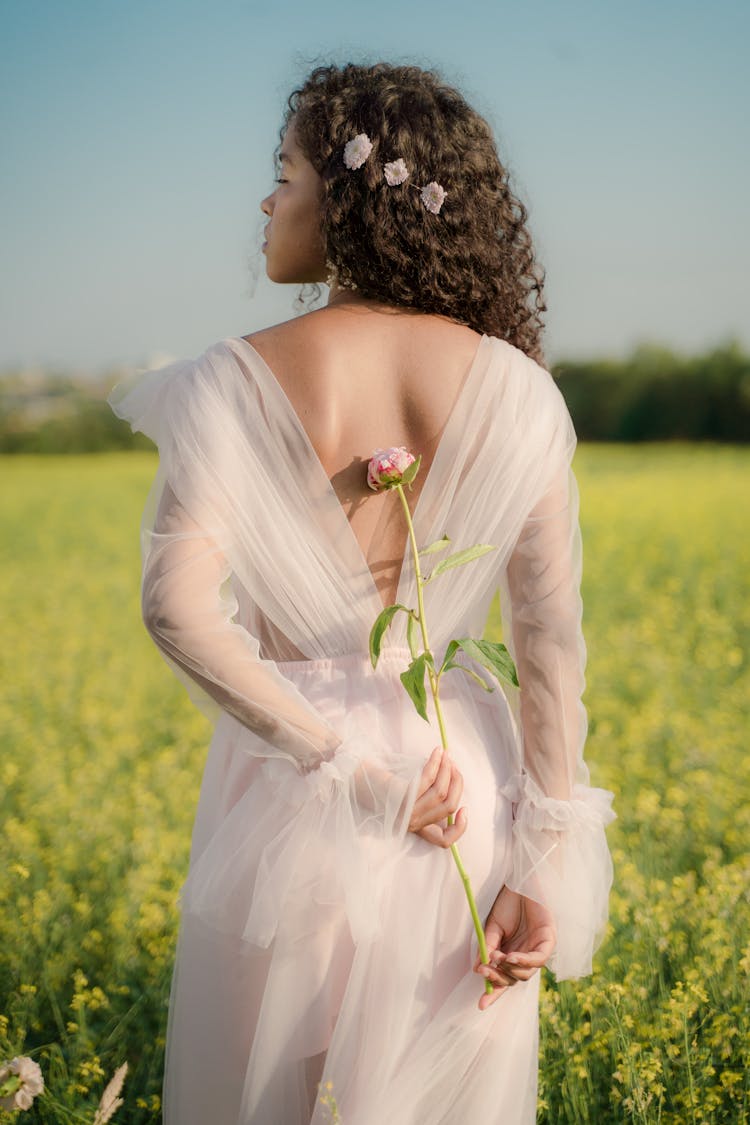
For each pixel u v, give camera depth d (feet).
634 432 123.54
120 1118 8.74
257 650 5.51
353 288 6.00
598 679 22.43
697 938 10.03
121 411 5.90
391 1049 5.48
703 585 33.65
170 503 5.52
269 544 5.62
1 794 16.31
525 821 5.81
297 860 5.49
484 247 6.00
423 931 5.55
